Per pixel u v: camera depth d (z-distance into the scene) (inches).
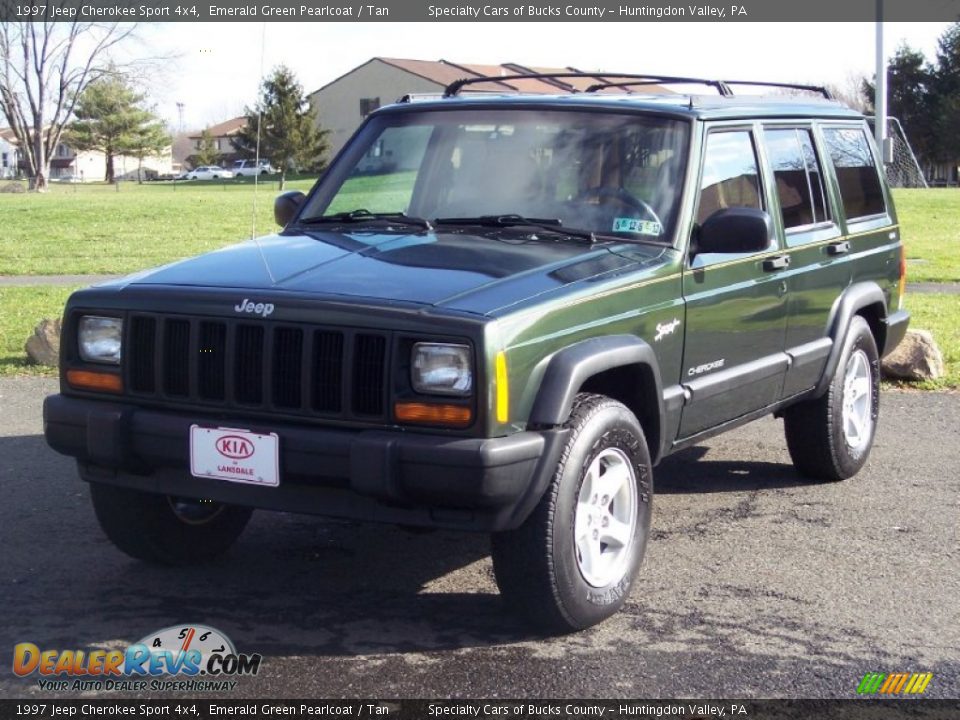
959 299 564.1
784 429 287.6
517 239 197.0
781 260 228.2
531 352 163.0
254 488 168.4
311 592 194.1
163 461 172.6
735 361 217.0
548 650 170.7
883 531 229.8
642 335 186.9
